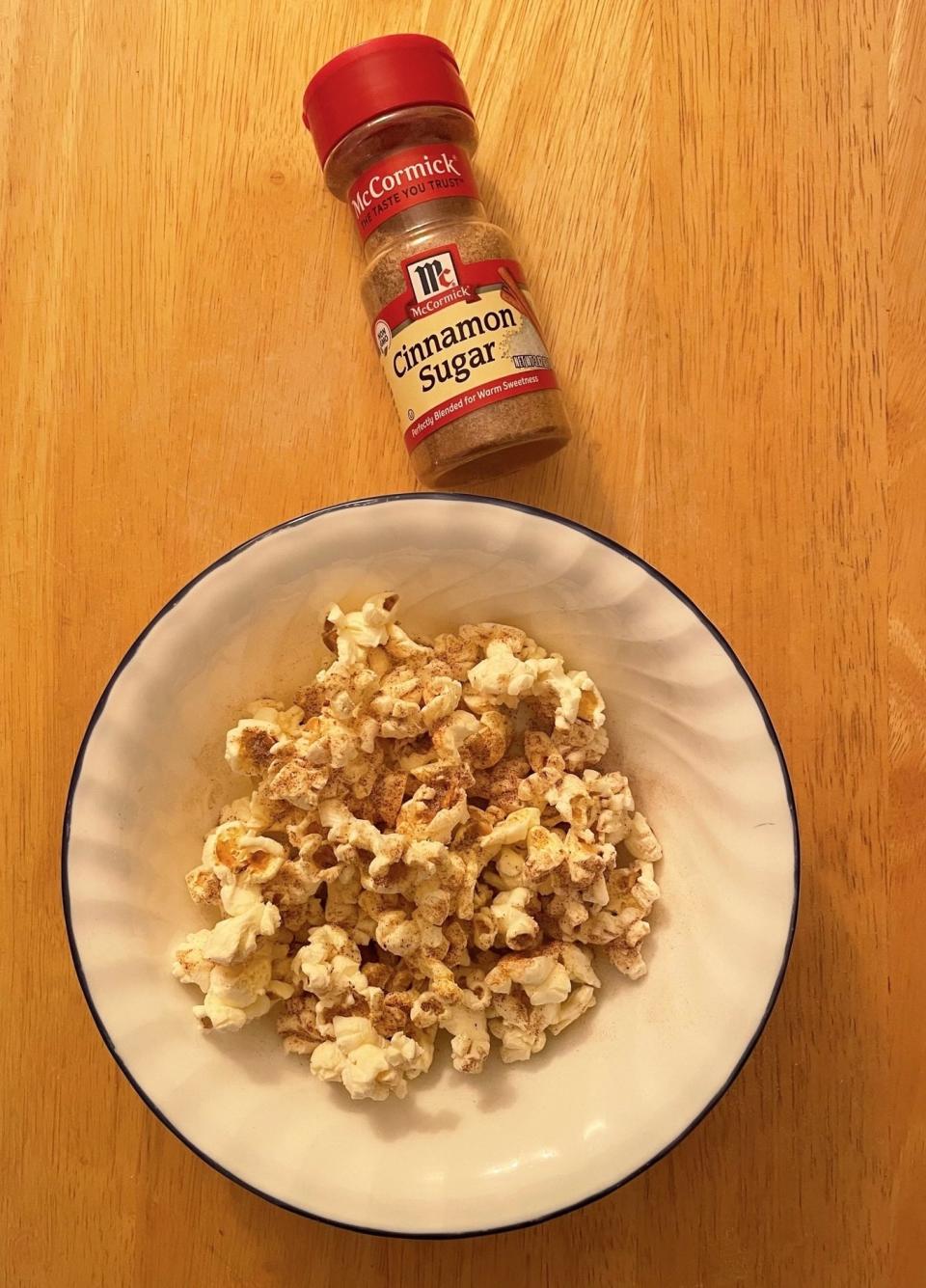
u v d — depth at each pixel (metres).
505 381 0.27
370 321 0.29
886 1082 0.31
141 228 0.31
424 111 0.27
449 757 0.29
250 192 0.31
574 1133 0.28
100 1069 0.31
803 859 0.31
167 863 0.29
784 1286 0.31
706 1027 0.28
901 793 0.31
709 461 0.31
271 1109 0.28
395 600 0.29
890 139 0.31
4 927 0.32
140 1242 0.31
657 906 0.30
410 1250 0.31
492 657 0.29
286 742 0.28
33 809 0.32
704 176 0.31
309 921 0.29
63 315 0.31
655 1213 0.31
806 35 0.31
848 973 0.31
